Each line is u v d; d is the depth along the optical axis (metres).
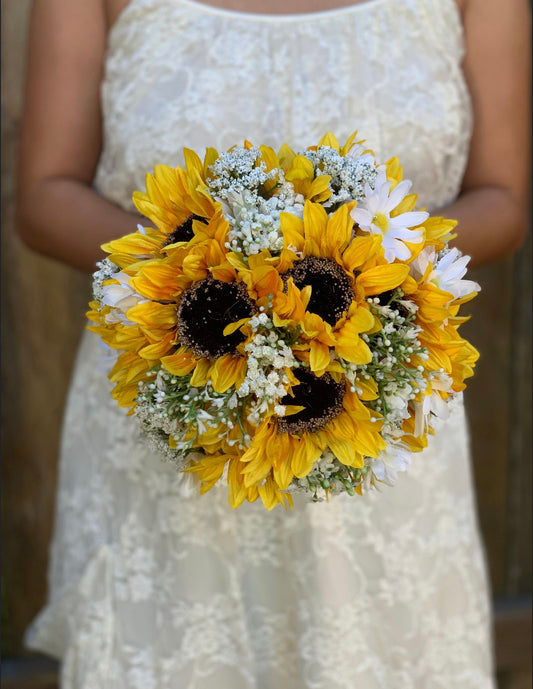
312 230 0.72
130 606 1.11
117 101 1.10
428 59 1.11
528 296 1.89
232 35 1.08
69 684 1.14
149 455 1.09
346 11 1.10
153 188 0.79
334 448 0.75
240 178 0.76
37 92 1.13
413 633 1.14
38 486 1.85
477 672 1.20
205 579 1.09
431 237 0.80
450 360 0.77
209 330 0.73
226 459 0.78
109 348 0.90
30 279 1.76
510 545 2.02
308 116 1.07
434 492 1.15
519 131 1.19
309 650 1.09
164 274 0.74
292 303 0.69
